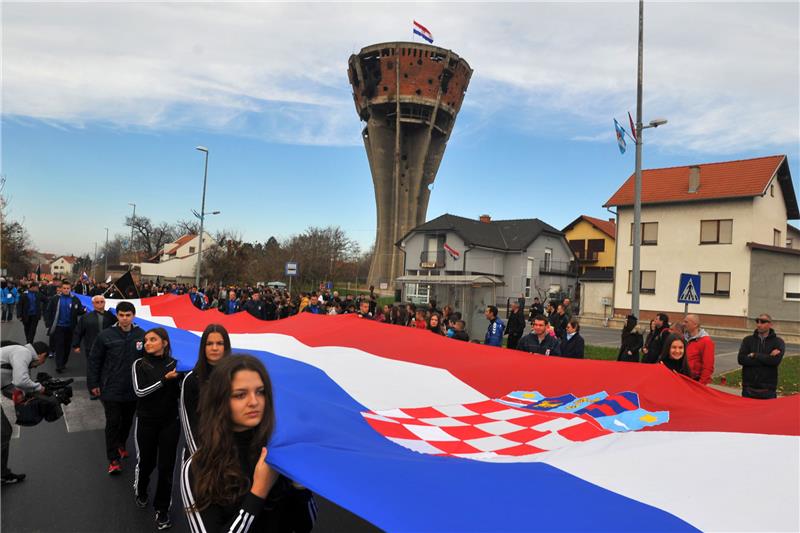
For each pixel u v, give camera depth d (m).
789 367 14.57
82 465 5.51
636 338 8.44
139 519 4.32
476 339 16.06
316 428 2.54
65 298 10.80
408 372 5.77
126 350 5.35
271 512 2.04
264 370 2.06
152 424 4.35
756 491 2.41
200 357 3.41
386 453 2.49
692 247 29.83
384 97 60.06
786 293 27.41
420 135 61.47
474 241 41.81
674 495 2.35
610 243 48.66
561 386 5.24
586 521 2.01
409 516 1.86
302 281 55.75
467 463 2.54
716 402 4.66
